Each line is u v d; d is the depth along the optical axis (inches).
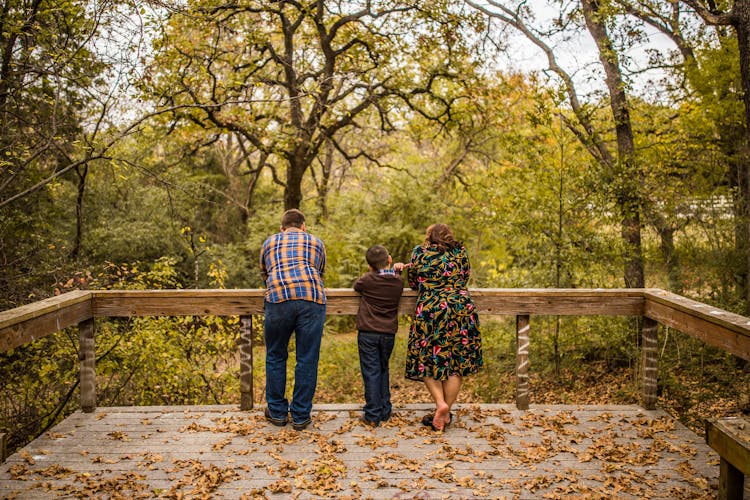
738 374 257.9
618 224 309.1
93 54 256.7
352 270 581.0
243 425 160.6
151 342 235.5
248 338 171.5
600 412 170.6
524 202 304.8
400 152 695.7
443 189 685.3
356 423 161.9
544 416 166.9
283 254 157.6
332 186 743.1
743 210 304.5
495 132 609.6
